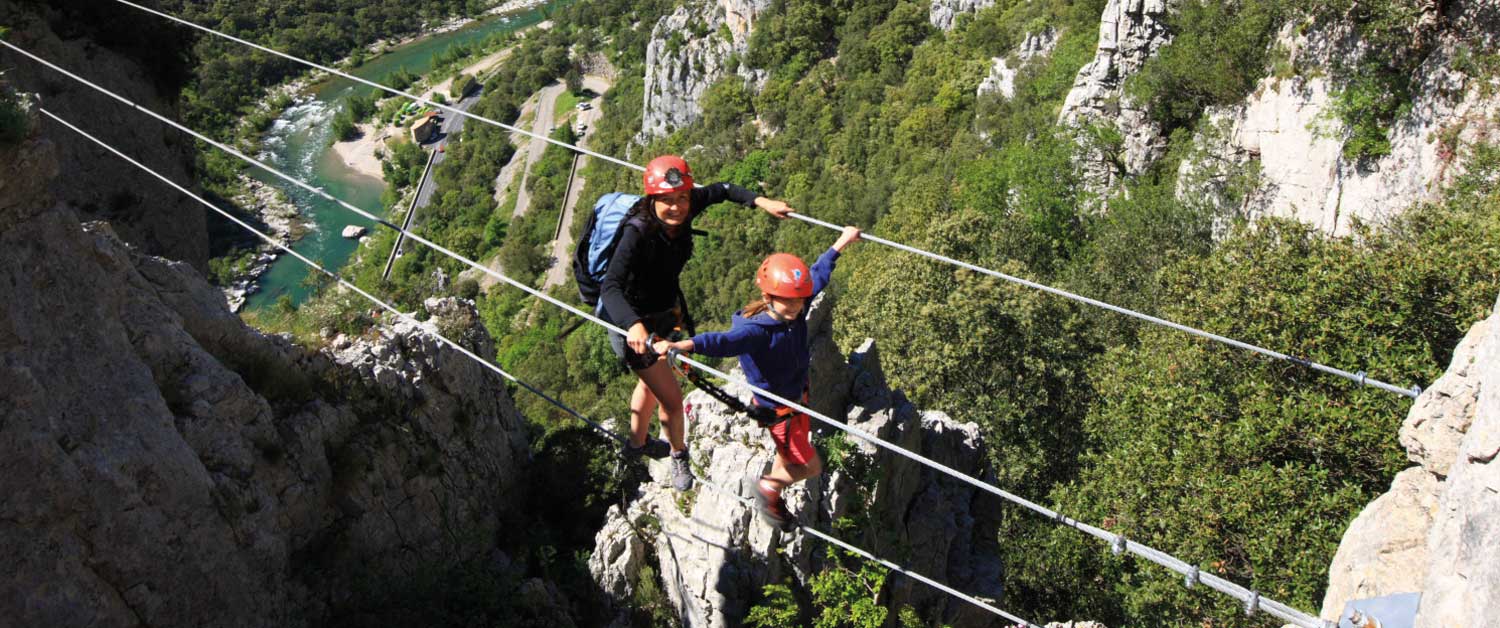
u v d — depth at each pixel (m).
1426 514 8.59
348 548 14.28
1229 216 45.91
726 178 118.44
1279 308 25.95
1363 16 37.06
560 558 16.72
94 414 10.52
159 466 11.05
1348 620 6.93
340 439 14.89
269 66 185.88
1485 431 5.92
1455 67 32.94
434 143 169.50
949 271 37.78
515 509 18.03
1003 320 36.22
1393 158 35.75
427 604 13.87
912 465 18.02
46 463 9.81
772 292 7.86
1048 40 90.06
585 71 192.00
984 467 20.88
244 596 12.11
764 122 131.12
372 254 127.94
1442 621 5.86
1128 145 55.62
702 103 140.88
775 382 8.36
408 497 15.68
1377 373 23.17
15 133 9.60
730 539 14.60
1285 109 42.22
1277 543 22.45
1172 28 54.34
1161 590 24.36
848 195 102.06
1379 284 24.12
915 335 37.31
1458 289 22.66
